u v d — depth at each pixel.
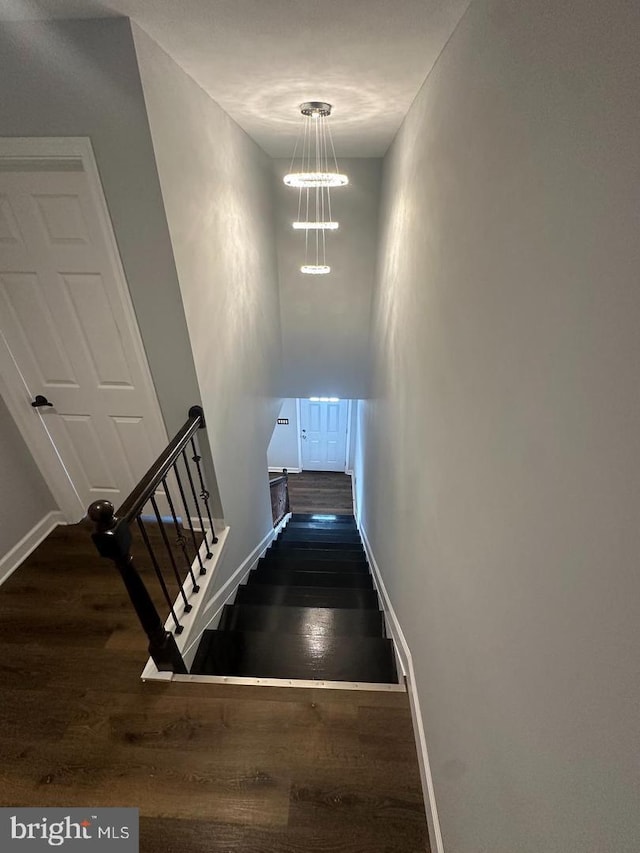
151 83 1.45
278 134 2.77
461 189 1.23
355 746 1.49
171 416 2.21
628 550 0.49
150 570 2.28
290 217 3.87
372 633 2.52
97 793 1.35
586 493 0.59
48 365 2.10
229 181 2.41
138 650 1.81
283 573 3.48
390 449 2.80
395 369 2.62
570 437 0.63
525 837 0.74
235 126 2.49
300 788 1.37
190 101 1.80
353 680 2.06
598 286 0.56
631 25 0.48
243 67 1.69
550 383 0.70
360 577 3.46
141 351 2.01
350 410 7.27
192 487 2.11
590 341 0.58
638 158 0.47
